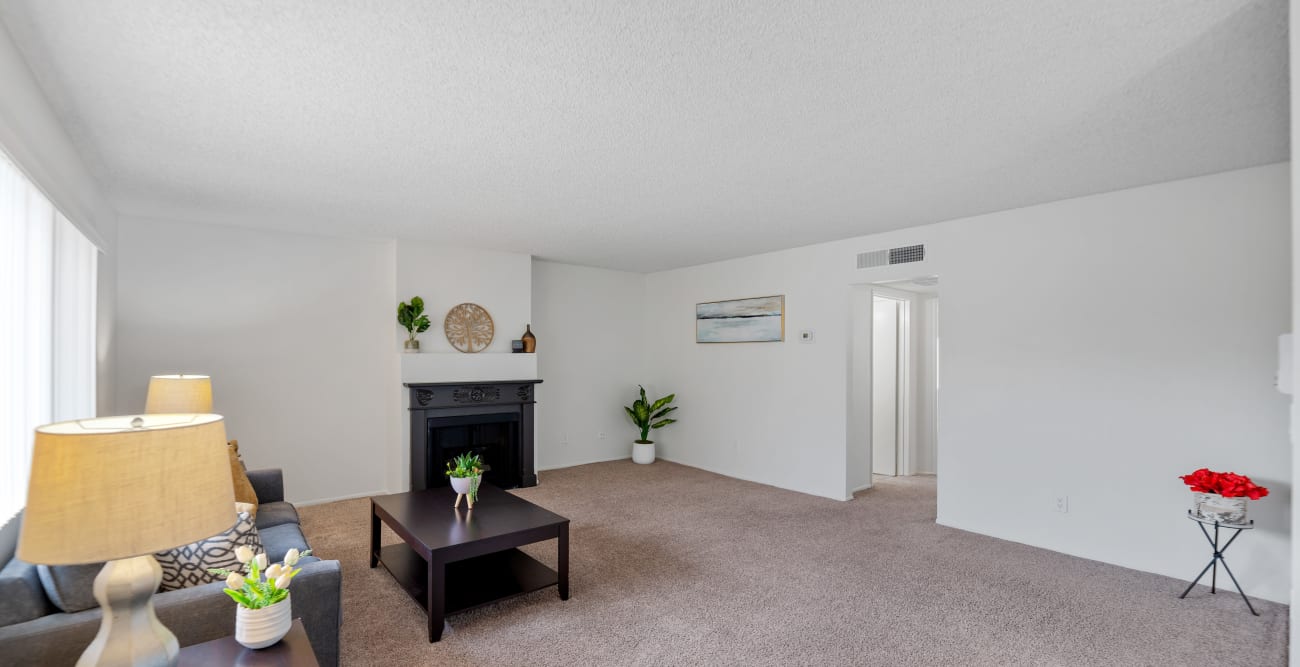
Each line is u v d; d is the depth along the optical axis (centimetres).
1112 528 346
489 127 249
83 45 181
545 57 190
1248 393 302
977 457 405
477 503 337
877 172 309
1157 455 330
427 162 294
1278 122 241
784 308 544
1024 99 221
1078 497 359
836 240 496
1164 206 327
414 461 493
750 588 313
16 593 164
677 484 555
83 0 158
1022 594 305
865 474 537
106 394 364
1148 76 202
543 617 280
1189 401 319
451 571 314
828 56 189
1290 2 120
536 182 329
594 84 210
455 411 513
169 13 165
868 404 540
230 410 444
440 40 180
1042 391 374
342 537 392
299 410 472
